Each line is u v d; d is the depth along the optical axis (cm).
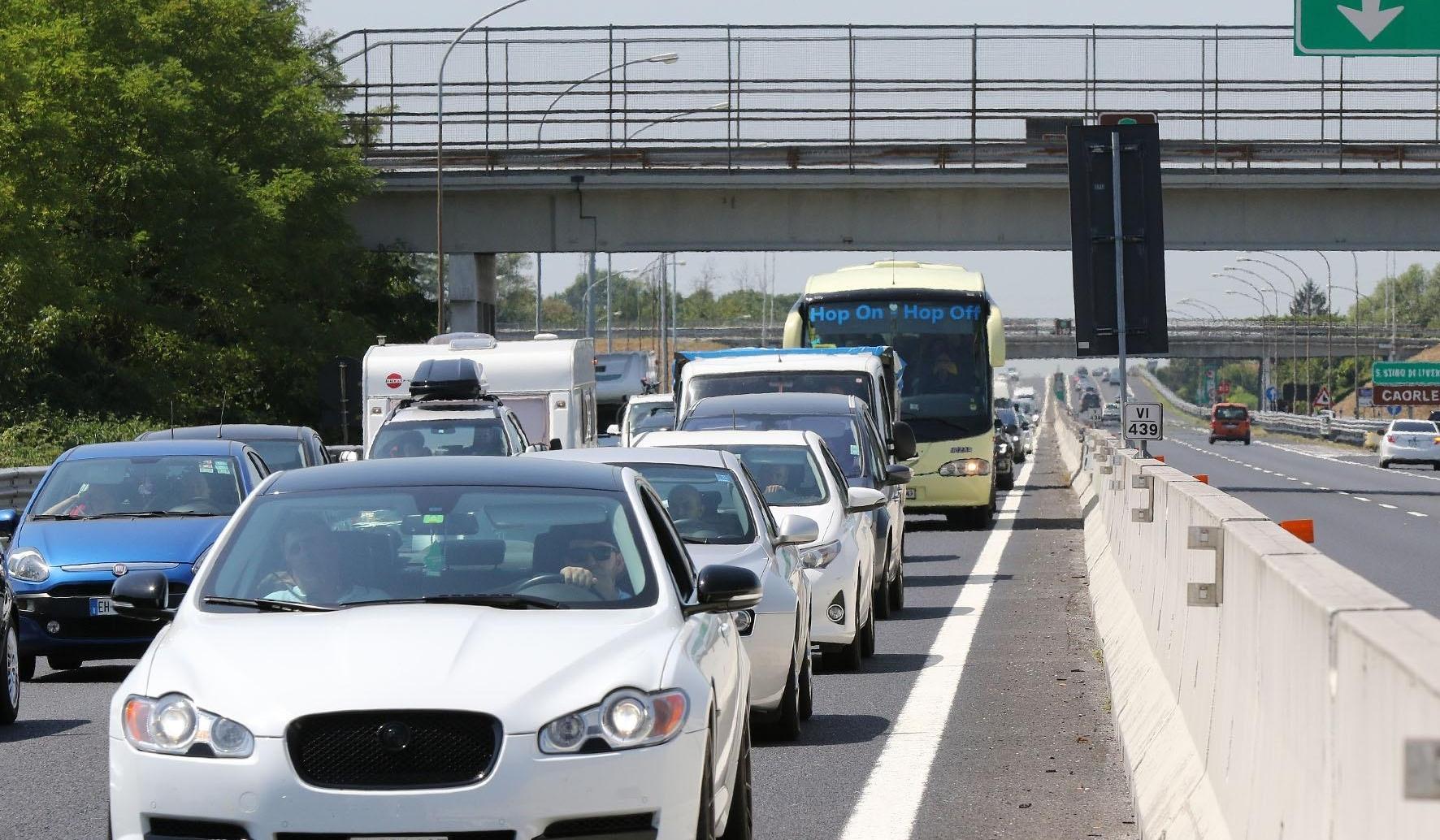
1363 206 8300
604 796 1091
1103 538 3856
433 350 5706
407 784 1080
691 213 8706
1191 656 1444
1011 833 1509
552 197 8875
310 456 3994
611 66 9112
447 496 1351
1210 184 8181
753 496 2175
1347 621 788
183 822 1098
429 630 1166
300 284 10206
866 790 1703
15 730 2202
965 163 8850
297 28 10875
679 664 1166
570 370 5650
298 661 1133
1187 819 1250
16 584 2705
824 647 2545
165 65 8900
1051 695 2306
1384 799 699
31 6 8481
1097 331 4622
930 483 5872
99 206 8981
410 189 9281
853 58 8894
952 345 5947
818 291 6078
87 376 8644
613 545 1305
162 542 2734
